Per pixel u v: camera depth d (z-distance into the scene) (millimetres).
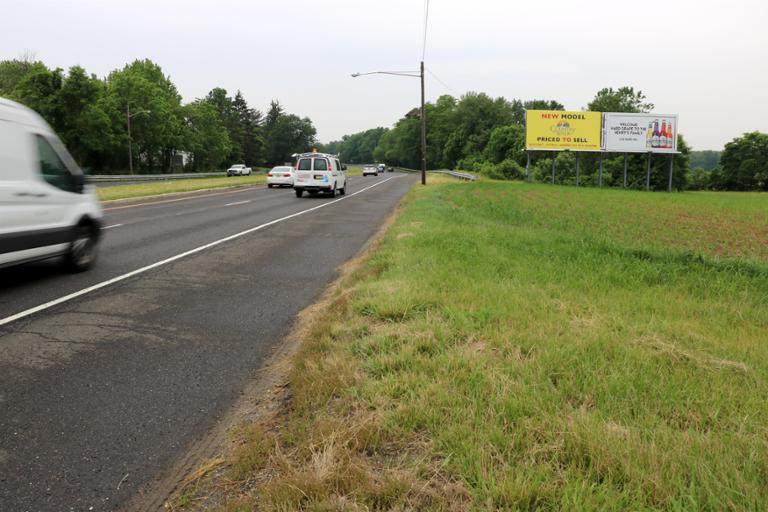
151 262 8625
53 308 5801
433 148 129750
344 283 6852
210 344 4762
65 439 3072
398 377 3434
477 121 114000
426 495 2273
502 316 4781
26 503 2482
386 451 2650
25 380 3883
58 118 57188
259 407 3486
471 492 2240
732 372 3678
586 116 57719
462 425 2734
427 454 2570
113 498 2537
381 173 94125
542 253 9008
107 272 7789
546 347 3926
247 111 123000
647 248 10406
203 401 3602
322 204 22203
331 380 3445
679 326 4828
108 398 3619
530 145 58375
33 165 6777
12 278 7273
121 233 11969
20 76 70875
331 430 2824
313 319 5461
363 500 2240
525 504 2146
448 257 7891
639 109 87062
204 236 11844
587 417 2791
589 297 5855
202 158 94312
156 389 3779
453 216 14672
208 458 2881
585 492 2188
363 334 4477
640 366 3645
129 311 5766
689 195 54219
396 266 7324
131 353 4492
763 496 2201
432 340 4117
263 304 6199
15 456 2879
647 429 2707
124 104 68125
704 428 2816
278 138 140875
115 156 67312
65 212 7320
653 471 2320
